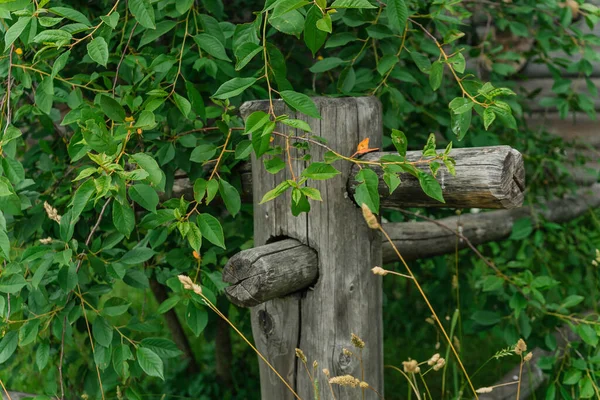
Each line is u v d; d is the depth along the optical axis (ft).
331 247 9.95
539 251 17.34
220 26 10.99
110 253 10.67
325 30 7.97
